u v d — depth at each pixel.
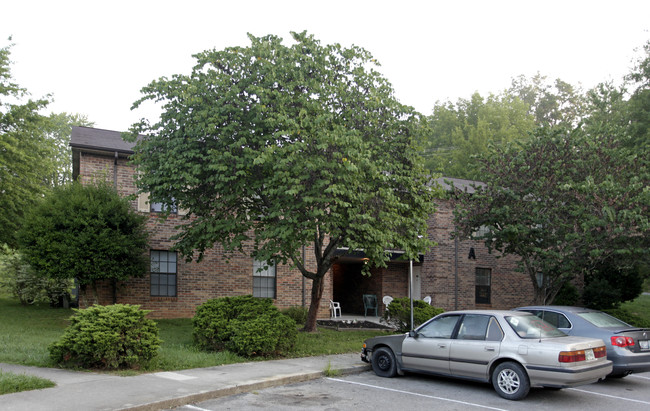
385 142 14.64
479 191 17.91
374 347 11.46
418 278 26.02
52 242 15.88
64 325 17.17
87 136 20.02
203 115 12.97
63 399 7.82
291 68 13.60
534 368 8.95
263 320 12.49
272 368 11.12
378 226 13.80
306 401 8.84
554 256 16.17
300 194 13.15
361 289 27.31
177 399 8.25
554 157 17.09
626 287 26.45
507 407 8.70
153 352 10.54
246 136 13.43
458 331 10.15
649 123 24.47
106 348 9.89
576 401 9.29
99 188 17.50
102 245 16.20
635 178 15.59
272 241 13.33
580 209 15.66
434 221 25.38
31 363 10.27
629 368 10.54
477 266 26.39
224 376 10.10
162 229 20.23
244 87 13.79
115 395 8.20
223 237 14.91
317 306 17.05
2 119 20.39
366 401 8.92
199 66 14.32
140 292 19.70
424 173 15.66
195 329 12.99
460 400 9.11
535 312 11.94
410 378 10.99
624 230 15.11
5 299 27.45
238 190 13.69
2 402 7.55
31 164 20.67
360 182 13.42
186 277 20.53
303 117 13.13
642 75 26.66
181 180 13.68
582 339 9.33
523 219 17.02
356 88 14.83
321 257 16.62
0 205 19.88
